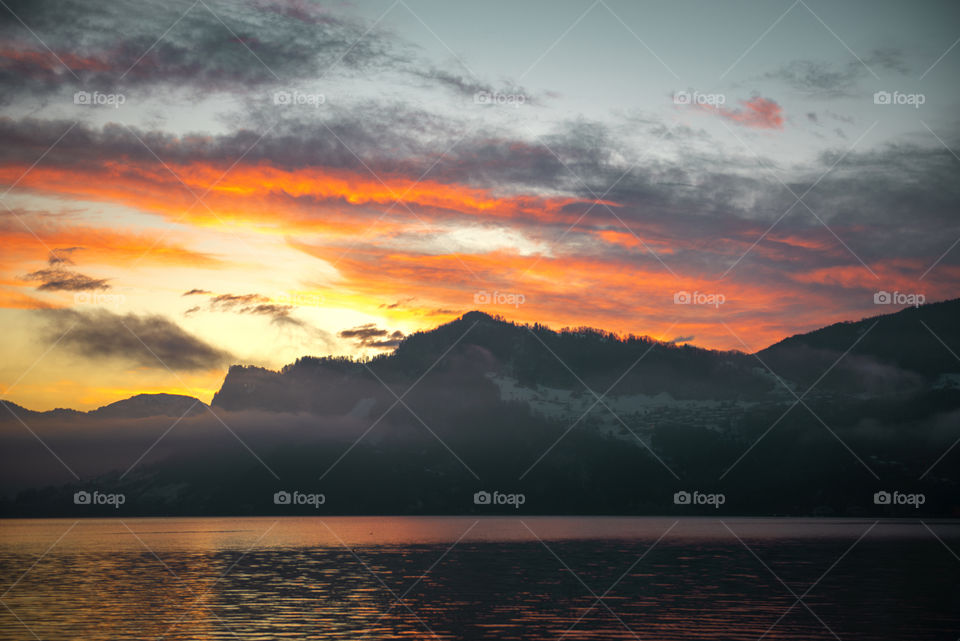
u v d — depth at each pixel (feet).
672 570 492.13
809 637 250.16
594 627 271.08
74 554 640.17
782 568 501.15
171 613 298.97
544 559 593.01
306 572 479.82
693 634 256.52
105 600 336.90
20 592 366.43
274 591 373.61
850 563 537.24
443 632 261.65
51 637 249.75
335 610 310.04
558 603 333.01
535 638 250.98
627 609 313.32
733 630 263.49
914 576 444.55
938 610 305.32
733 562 553.64
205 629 264.31
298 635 255.09
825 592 367.25
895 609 308.81
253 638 249.14
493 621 283.59
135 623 275.59
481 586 401.29
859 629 263.49
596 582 421.18
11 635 253.24
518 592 373.81
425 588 391.65
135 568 504.43
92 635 253.03
